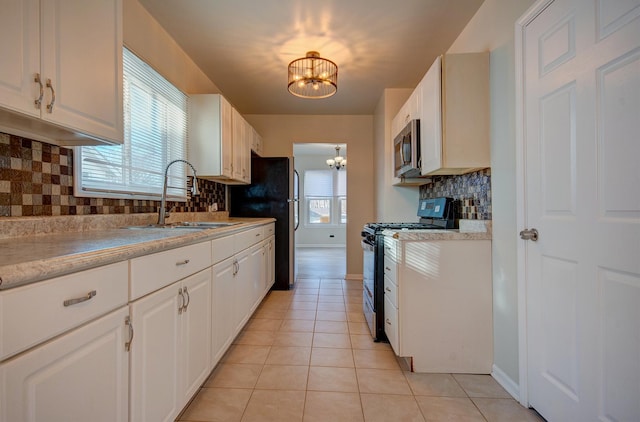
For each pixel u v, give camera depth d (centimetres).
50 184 145
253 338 239
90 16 129
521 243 158
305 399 162
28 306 70
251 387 172
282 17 217
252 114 445
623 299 106
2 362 65
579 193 124
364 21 223
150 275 114
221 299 186
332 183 833
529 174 153
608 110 111
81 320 84
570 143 128
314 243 834
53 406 76
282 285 385
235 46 256
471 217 216
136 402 106
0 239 118
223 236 190
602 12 113
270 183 392
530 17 150
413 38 245
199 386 154
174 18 217
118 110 146
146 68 211
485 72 189
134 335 105
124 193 193
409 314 189
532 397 152
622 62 106
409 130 243
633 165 102
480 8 205
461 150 189
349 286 404
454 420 146
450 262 189
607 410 112
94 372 88
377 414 150
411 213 352
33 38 104
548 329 141
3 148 124
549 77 139
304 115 446
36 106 105
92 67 130
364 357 208
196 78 290
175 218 250
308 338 239
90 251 88
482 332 189
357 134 446
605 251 112
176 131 252
